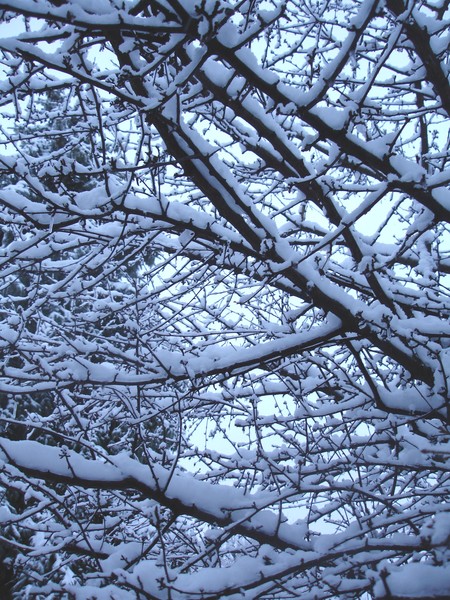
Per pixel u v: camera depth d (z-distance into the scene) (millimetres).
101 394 4961
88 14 2420
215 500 3729
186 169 3492
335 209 3896
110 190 3510
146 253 5668
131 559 3521
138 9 2592
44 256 4125
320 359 4875
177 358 4086
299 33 4875
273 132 3598
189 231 3947
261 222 3648
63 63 2607
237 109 3463
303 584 3215
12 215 4203
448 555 2393
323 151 5750
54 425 5336
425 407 4055
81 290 4535
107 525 4246
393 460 3887
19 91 3488
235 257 4375
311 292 3852
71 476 3658
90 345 4160
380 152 3379
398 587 2240
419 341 3854
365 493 3420
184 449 5574
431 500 3945
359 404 4695
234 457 4934
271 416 4930
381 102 5184
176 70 3324
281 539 3656
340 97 3434
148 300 5176
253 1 3035
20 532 6488
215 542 3357
